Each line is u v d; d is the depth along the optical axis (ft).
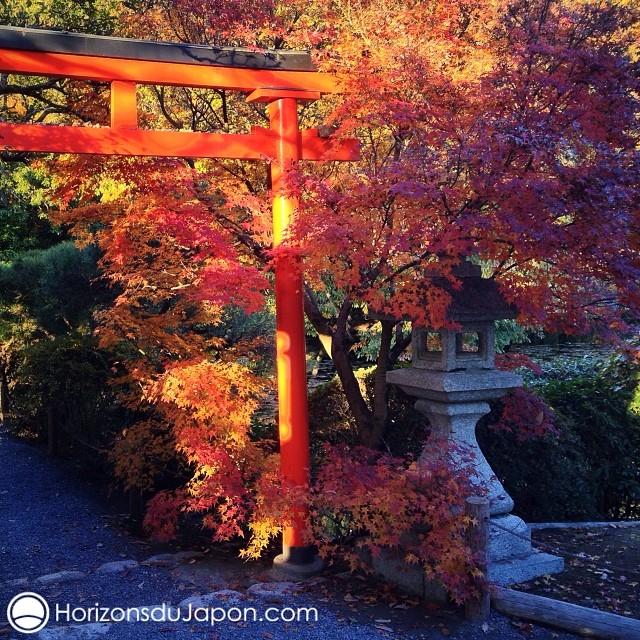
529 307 14.40
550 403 22.25
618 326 16.26
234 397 18.38
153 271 19.40
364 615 13.65
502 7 15.44
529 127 13.33
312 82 16.67
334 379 22.07
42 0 20.03
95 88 19.66
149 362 21.21
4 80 19.88
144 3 20.04
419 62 15.08
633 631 12.21
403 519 14.21
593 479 21.83
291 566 16.44
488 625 13.07
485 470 15.79
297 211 15.75
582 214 13.47
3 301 33.53
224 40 18.92
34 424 31.48
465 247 13.67
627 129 14.28
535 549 16.12
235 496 16.57
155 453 20.17
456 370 15.37
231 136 16.25
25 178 37.55
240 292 15.40
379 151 18.71
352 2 17.17
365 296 15.24
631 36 14.60
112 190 23.44
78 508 22.61
